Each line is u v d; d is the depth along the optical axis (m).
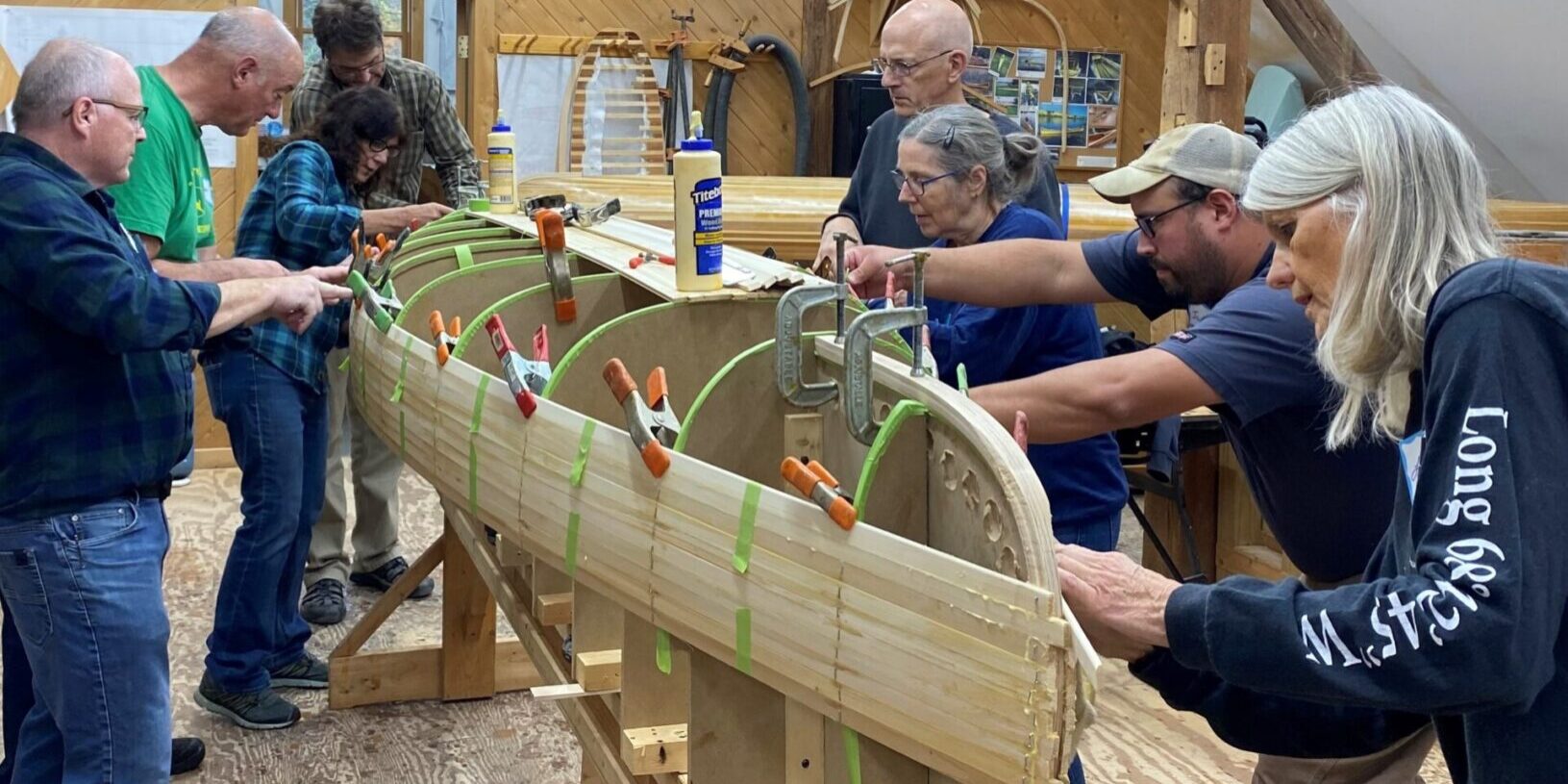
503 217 3.37
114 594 2.30
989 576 1.28
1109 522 2.46
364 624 3.55
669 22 6.50
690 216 2.09
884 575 1.38
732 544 1.55
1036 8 6.80
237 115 3.01
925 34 3.16
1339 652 1.17
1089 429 1.94
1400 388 1.29
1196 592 1.30
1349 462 1.86
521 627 2.27
